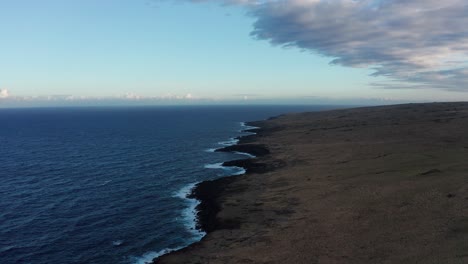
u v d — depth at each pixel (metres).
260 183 65.25
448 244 31.73
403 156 70.75
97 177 78.88
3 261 39.66
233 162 91.06
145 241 44.28
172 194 64.56
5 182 74.62
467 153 65.62
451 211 38.78
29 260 39.91
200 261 36.31
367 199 47.81
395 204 44.06
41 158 104.25
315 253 34.75
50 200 61.75
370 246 34.47
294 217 45.78
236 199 56.69
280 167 78.56
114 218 52.50
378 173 60.53
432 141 86.94
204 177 77.56
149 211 55.34
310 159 83.56
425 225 36.75
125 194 65.00
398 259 30.89
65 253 41.53
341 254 33.81
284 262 33.84
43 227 49.38
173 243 43.41
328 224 41.78
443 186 46.84
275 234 41.06
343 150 89.50
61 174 82.12
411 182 51.44
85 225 49.91
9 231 47.94
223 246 39.47
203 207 55.53
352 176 61.50
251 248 38.00
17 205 59.09
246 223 45.84
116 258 40.09
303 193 55.50
